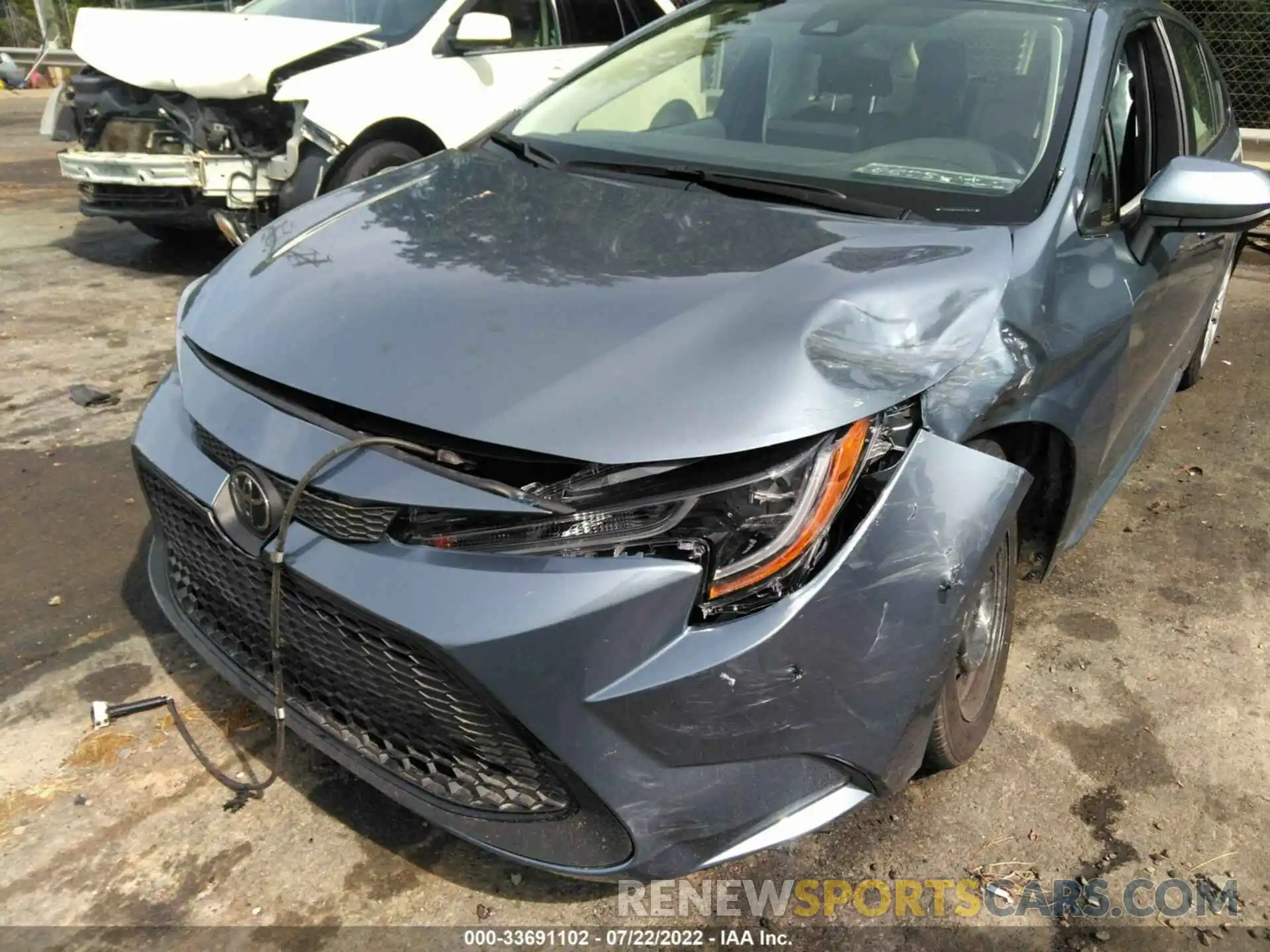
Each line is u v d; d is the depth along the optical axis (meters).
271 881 2.08
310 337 1.97
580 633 1.62
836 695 1.75
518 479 1.70
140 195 5.43
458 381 1.78
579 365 1.78
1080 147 2.53
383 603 1.68
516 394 1.74
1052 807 2.34
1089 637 2.95
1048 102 2.63
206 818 2.21
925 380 1.85
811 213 2.41
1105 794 2.39
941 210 2.42
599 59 3.39
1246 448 4.23
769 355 1.78
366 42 5.49
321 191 5.20
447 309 1.96
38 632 2.76
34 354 4.62
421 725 1.83
